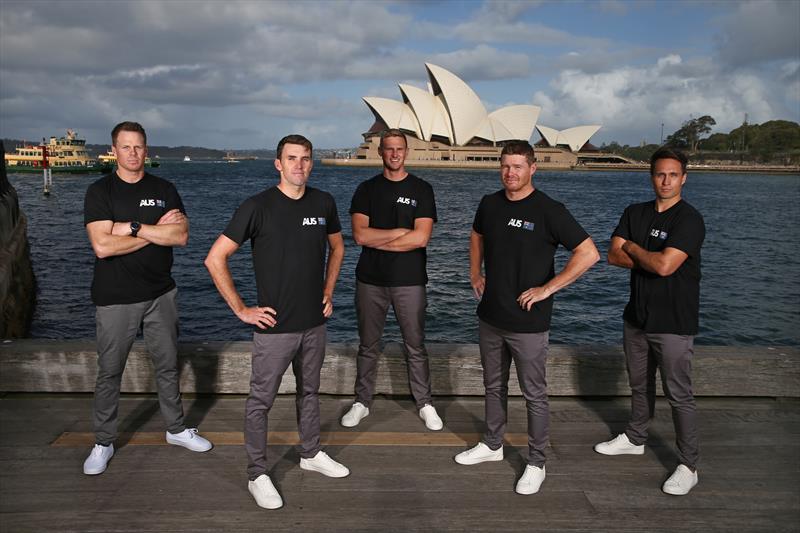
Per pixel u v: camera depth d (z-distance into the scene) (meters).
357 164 100.19
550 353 3.49
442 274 13.73
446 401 3.50
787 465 2.73
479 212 2.74
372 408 3.38
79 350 3.36
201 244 18.12
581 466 2.71
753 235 22.16
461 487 2.50
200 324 9.26
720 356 3.49
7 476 2.49
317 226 2.46
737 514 2.33
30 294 11.09
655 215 2.65
